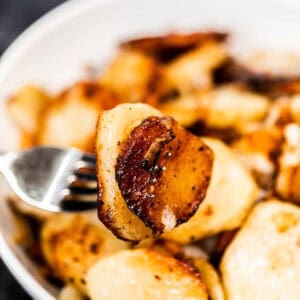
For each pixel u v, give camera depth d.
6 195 0.34
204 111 0.36
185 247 0.32
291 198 0.34
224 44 0.39
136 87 0.37
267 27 0.39
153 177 0.23
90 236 0.33
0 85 0.36
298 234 0.31
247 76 0.38
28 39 0.37
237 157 0.35
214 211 0.32
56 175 0.31
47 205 0.31
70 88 0.37
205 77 0.37
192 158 0.24
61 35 0.38
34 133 0.36
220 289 0.30
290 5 0.38
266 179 0.34
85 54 0.38
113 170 0.23
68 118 0.36
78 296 0.32
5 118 0.36
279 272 0.30
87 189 0.31
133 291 0.29
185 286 0.29
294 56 0.37
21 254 0.33
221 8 0.39
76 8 0.38
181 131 0.24
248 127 0.36
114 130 0.23
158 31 0.39
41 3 0.45
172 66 0.38
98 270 0.30
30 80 0.37
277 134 0.35
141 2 0.38
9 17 0.44
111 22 0.38
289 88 0.37
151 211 0.23
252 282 0.30
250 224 0.32
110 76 0.38
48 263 0.33
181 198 0.24
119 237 0.24
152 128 0.23
